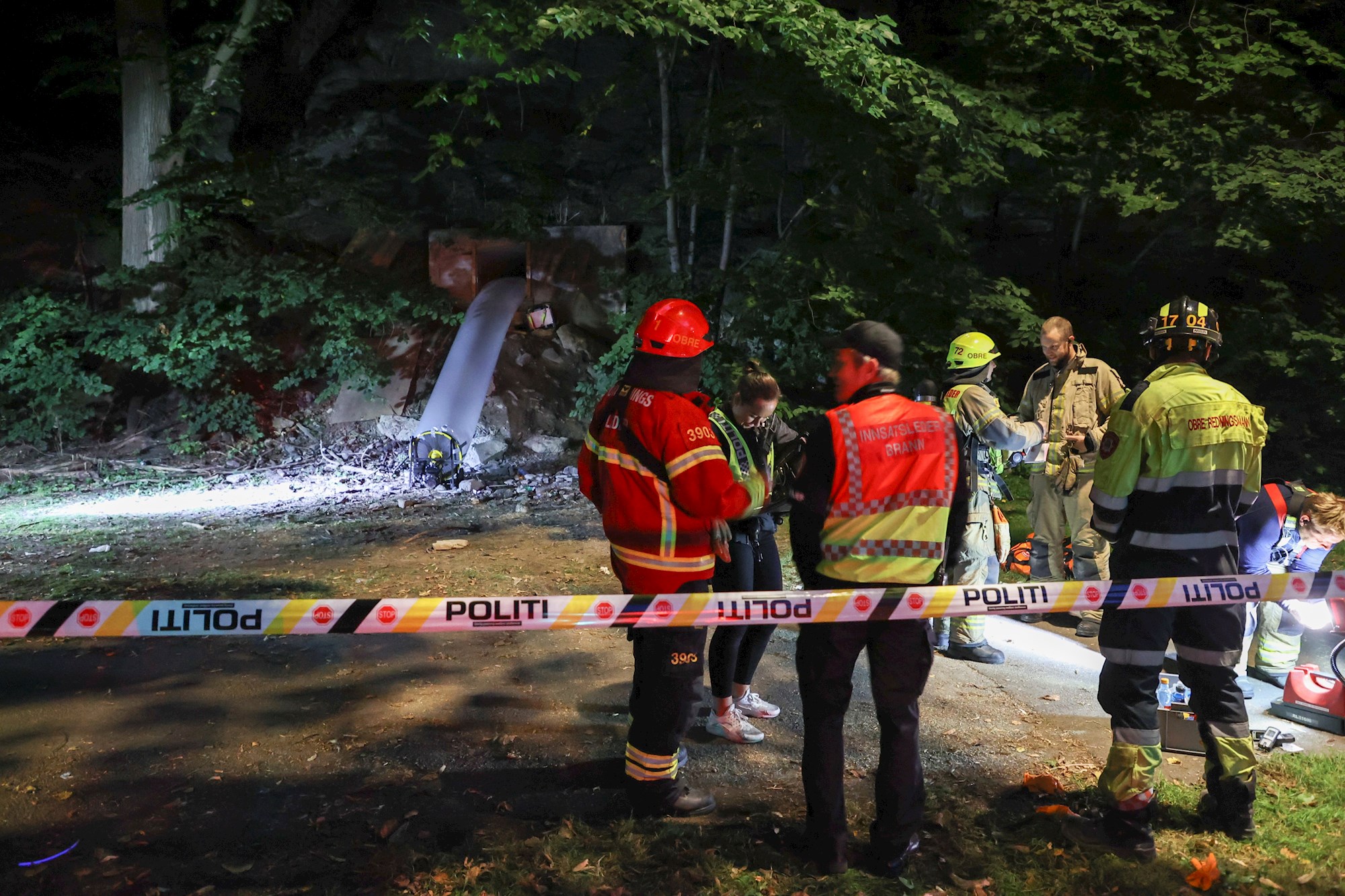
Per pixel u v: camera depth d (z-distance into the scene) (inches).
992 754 157.6
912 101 367.9
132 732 163.0
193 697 178.5
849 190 408.8
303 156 573.9
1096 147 430.0
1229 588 124.5
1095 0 432.8
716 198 435.8
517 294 532.4
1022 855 125.6
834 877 120.3
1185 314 132.6
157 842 127.8
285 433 493.7
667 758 133.9
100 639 208.8
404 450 467.5
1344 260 493.7
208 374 491.5
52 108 613.0
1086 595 121.6
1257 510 171.0
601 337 527.8
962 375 192.7
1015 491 386.9
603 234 537.3
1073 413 219.0
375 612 116.3
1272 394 460.1
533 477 426.3
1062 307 515.2
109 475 447.5
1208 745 131.0
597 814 136.3
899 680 118.8
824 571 122.3
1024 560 257.1
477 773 149.2
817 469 119.6
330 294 499.2
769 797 142.9
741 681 166.9
